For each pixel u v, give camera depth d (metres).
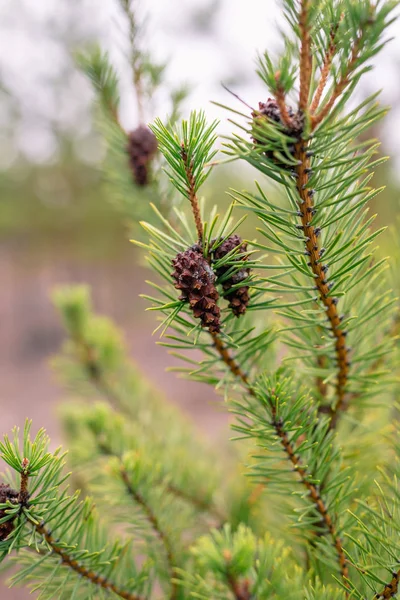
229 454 0.65
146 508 0.46
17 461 0.35
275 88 0.33
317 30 0.33
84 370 0.70
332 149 0.36
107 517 0.48
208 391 1.95
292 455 0.40
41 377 2.61
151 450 0.55
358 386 0.44
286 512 0.46
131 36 0.49
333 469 0.43
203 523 0.53
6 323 3.33
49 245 3.96
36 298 3.62
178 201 0.51
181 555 0.47
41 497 0.36
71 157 3.77
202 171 0.36
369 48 0.32
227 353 0.42
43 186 3.97
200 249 0.37
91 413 0.53
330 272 0.40
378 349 0.44
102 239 3.88
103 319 0.73
